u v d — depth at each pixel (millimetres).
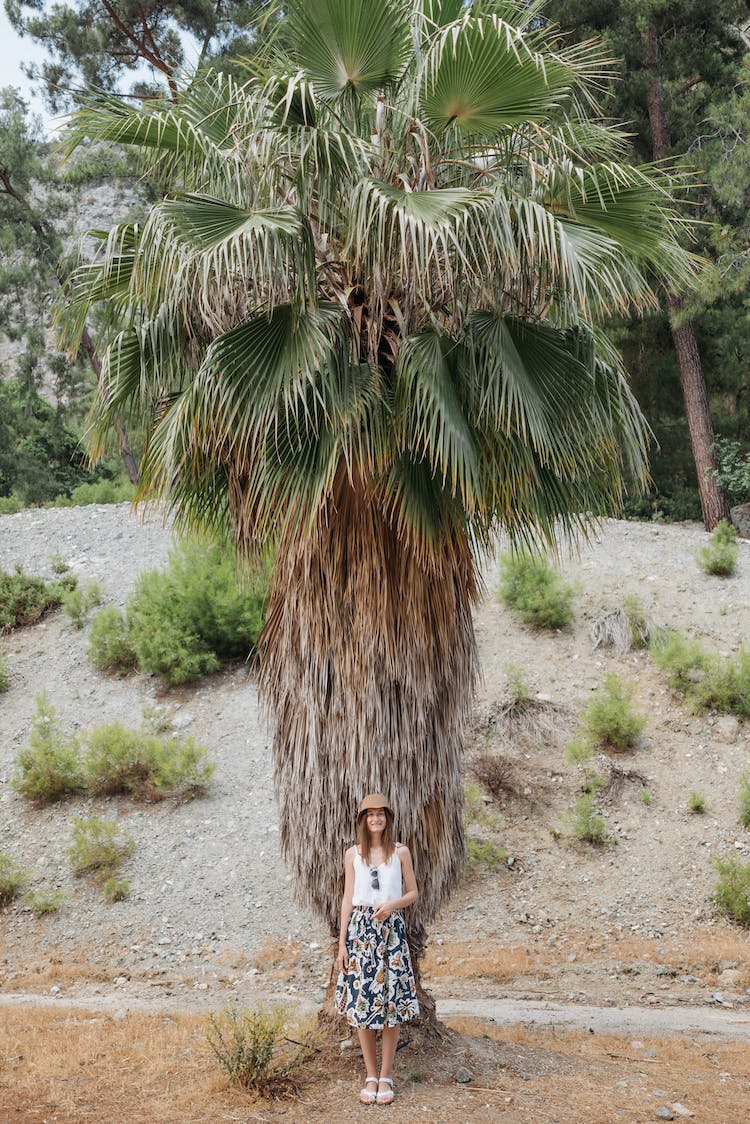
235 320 5867
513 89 5461
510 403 5184
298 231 5059
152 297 5676
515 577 15547
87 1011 7527
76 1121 4586
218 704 13570
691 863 10844
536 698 13328
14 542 18000
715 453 19562
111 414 6348
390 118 5863
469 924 10086
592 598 15508
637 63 19938
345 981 5051
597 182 5633
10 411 27344
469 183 6020
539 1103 5121
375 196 4953
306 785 5910
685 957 9414
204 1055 5867
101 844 10875
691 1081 5762
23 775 12109
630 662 14141
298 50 5738
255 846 11164
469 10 5324
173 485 6410
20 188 24672
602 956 9500
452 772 6109
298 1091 5164
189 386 5844
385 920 5066
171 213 5102
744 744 12477
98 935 9875
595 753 12477
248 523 6539
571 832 11359
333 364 5391
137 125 5746
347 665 5809
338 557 5879
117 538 18156
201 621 14297
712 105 18766
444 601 6051
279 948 9602
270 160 5359
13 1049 6027
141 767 12086
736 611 14930
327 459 5422
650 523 20078
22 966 9344
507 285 5367
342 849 5824
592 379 5715
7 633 15453
